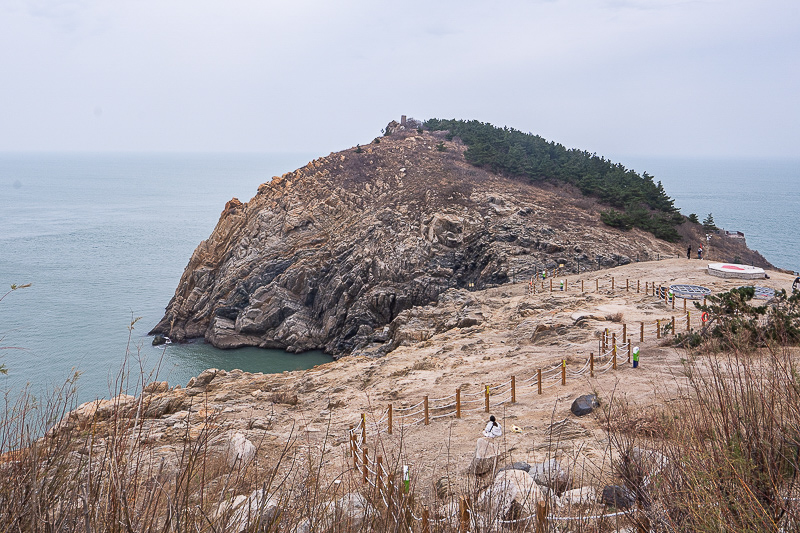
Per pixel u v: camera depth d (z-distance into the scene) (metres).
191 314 63.44
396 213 64.81
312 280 61.03
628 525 5.18
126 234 137.12
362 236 62.94
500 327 31.98
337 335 57.62
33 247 115.75
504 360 23.48
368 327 54.81
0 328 57.16
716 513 4.20
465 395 18.77
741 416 5.22
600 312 30.12
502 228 58.62
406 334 37.66
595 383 17.22
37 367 34.84
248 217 71.62
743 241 70.94
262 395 22.98
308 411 19.94
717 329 18.12
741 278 38.44
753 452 4.73
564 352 22.73
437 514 5.25
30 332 56.25
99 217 172.38
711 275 40.28
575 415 14.36
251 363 53.72
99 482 3.51
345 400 20.81
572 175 79.75
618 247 55.62
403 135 99.50
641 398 14.31
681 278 39.91
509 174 80.88
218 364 52.88
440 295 49.59
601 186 74.56
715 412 5.54
